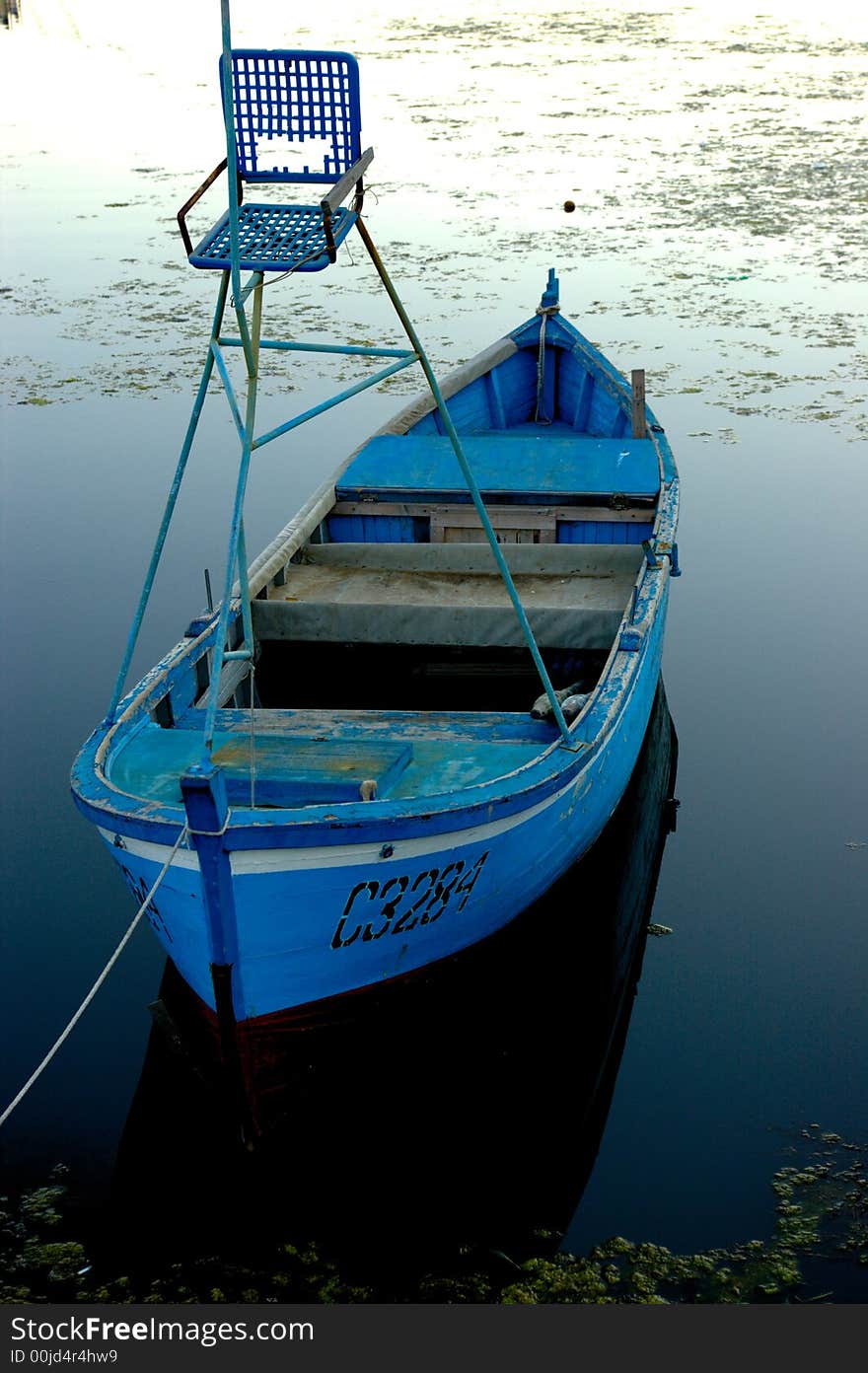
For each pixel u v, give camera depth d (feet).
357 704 24.70
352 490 28.09
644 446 28.50
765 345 44.34
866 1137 17.08
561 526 28.04
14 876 22.38
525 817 17.81
